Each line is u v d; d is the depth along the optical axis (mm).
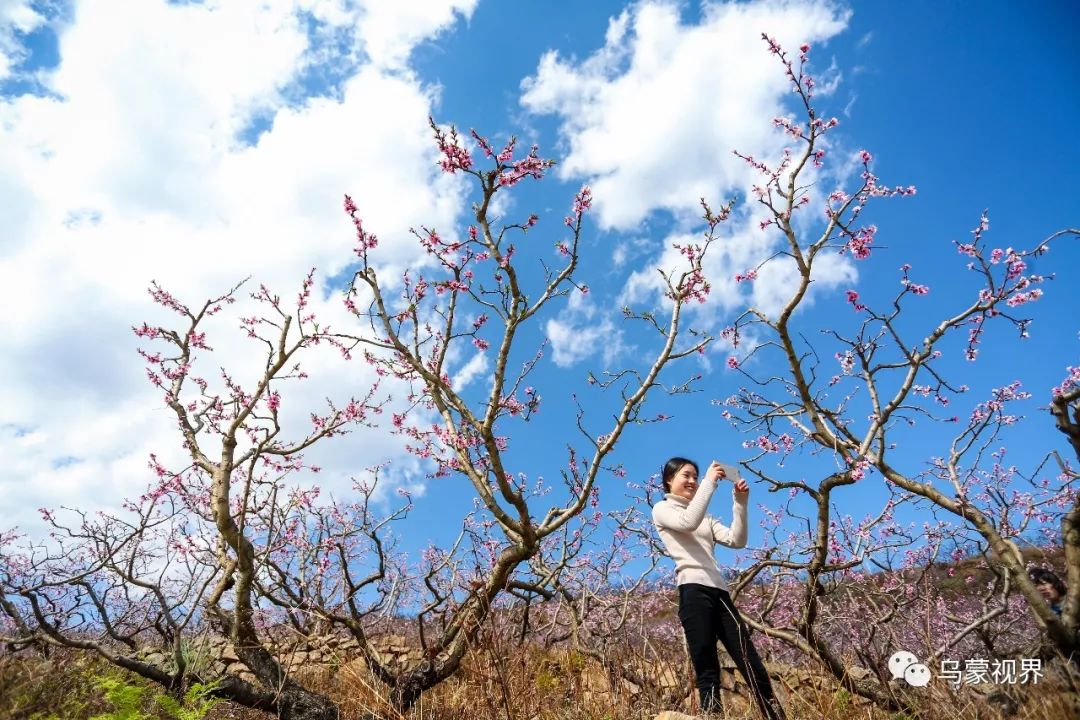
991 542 3697
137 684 4383
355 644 6477
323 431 5523
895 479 4016
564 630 6992
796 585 6797
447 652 5184
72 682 3973
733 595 5309
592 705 3924
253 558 4957
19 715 3441
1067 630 3418
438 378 4520
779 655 6895
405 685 4805
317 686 5625
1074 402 3730
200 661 4766
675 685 4070
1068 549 3611
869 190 4223
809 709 3938
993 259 4031
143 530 5402
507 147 4184
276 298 5230
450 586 5289
